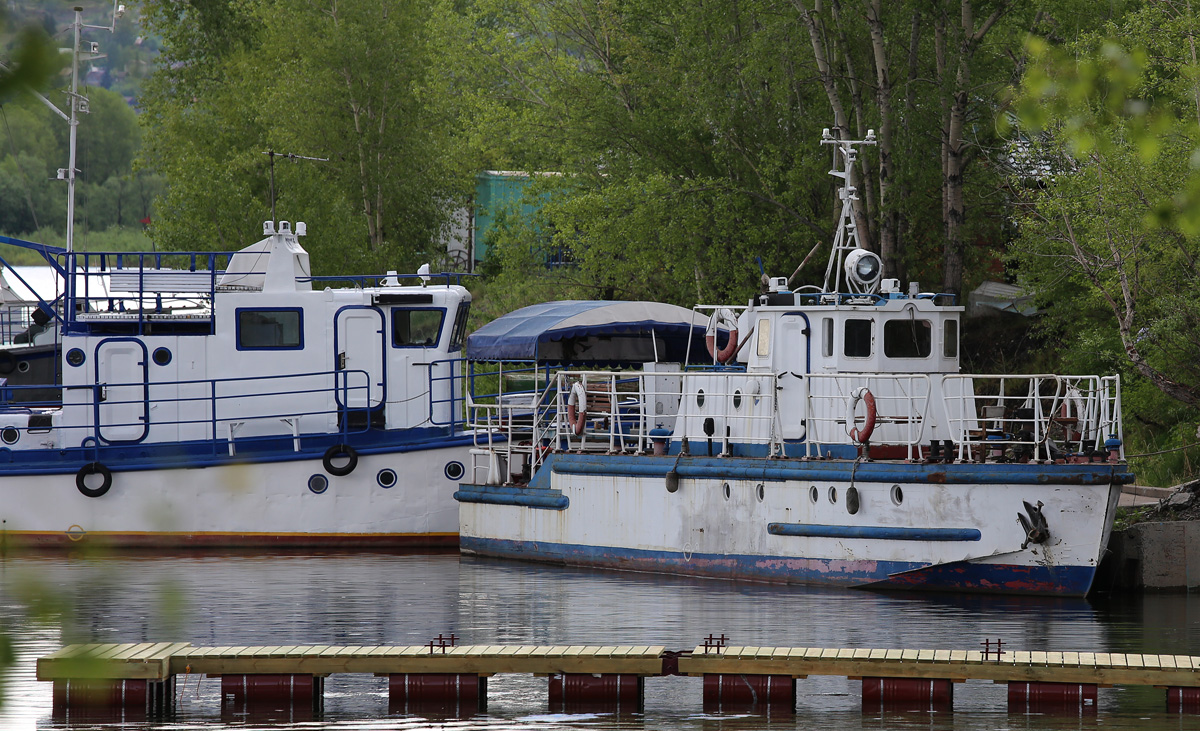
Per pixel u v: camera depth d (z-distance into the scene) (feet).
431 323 274.36
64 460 265.75
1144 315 261.85
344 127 567.59
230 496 264.11
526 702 148.66
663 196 390.63
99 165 652.48
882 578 205.36
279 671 146.61
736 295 387.96
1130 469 308.60
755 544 216.74
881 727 135.23
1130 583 214.69
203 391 268.00
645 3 456.04
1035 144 264.11
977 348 392.06
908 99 359.25
